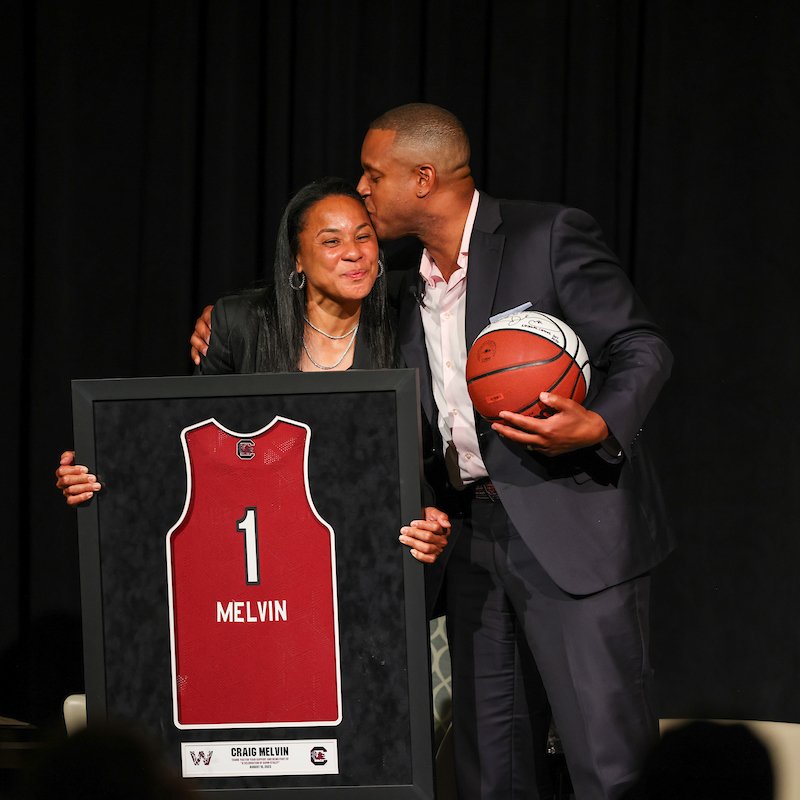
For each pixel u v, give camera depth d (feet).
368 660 17.29
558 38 31.35
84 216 32.53
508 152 31.48
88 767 9.64
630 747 20.21
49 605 32.60
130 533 17.43
